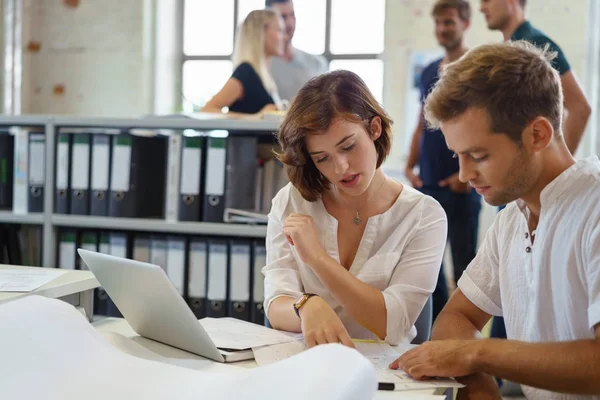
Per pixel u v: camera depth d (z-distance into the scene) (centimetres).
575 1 475
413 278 142
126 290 111
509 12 284
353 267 147
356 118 128
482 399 101
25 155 261
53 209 260
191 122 243
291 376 74
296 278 148
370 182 143
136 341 121
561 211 100
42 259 269
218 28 584
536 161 98
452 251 331
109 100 561
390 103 516
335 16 551
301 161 137
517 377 94
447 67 101
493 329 252
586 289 98
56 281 130
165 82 579
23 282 128
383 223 146
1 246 272
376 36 546
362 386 71
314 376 72
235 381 81
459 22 337
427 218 146
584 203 98
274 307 140
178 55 588
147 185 267
